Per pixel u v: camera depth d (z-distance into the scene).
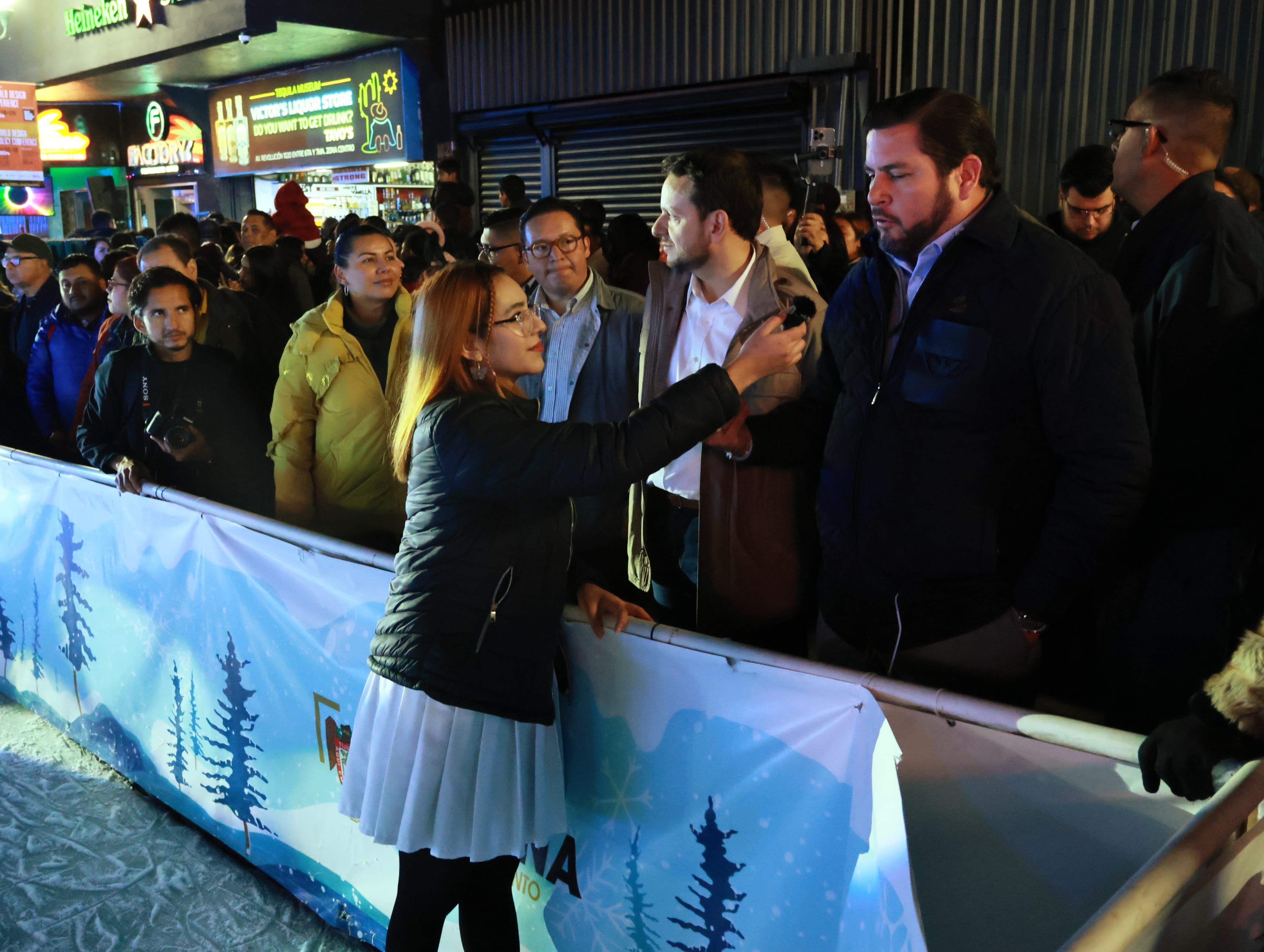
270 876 2.47
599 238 5.11
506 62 9.59
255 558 2.30
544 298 2.68
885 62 7.11
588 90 8.95
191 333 2.93
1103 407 1.51
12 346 4.61
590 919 1.81
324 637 2.14
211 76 13.38
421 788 1.57
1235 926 1.08
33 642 3.34
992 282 1.56
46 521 3.13
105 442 2.90
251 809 2.48
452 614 1.57
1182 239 1.81
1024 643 1.67
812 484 1.97
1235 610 1.80
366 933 2.21
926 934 1.41
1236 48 5.72
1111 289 1.54
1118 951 0.81
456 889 1.65
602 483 1.45
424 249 5.41
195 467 2.95
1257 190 2.96
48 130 15.45
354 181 12.35
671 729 1.62
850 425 1.77
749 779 1.52
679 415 1.46
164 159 15.36
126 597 2.80
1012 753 1.28
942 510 1.64
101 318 4.10
